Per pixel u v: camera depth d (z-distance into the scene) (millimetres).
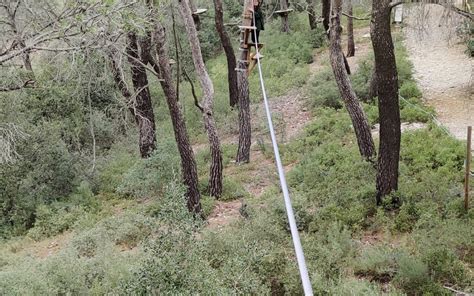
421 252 7375
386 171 9391
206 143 17562
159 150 13586
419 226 8391
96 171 15414
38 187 14258
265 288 6133
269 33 27438
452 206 8812
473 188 9453
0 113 14461
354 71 19500
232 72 19672
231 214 11344
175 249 5906
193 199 11172
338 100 17203
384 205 9383
